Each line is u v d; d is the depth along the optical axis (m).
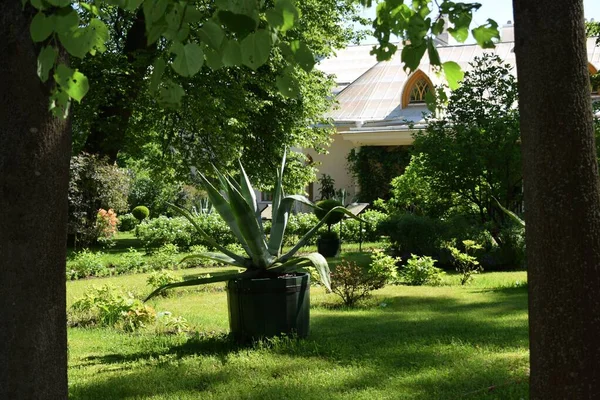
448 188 16.53
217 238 22.03
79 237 20.62
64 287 3.43
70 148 3.41
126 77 18.98
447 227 15.53
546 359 3.40
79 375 5.88
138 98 19.23
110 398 5.15
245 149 23.92
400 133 29.58
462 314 8.76
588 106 3.37
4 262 3.24
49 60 2.74
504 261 15.33
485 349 6.42
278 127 23.53
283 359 6.18
